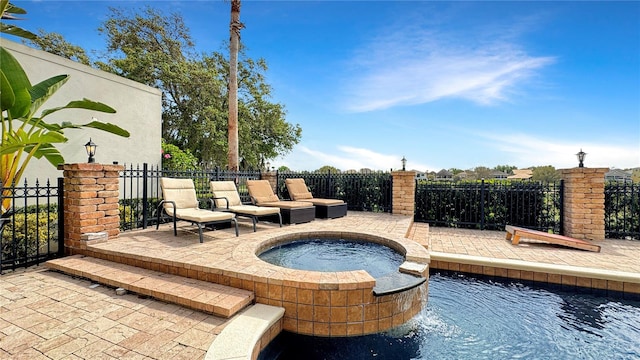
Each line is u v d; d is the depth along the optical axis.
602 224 7.04
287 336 3.27
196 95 17.14
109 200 5.20
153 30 17.36
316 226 7.16
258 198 7.88
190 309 3.21
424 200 9.56
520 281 5.03
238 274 3.51
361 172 10.82
